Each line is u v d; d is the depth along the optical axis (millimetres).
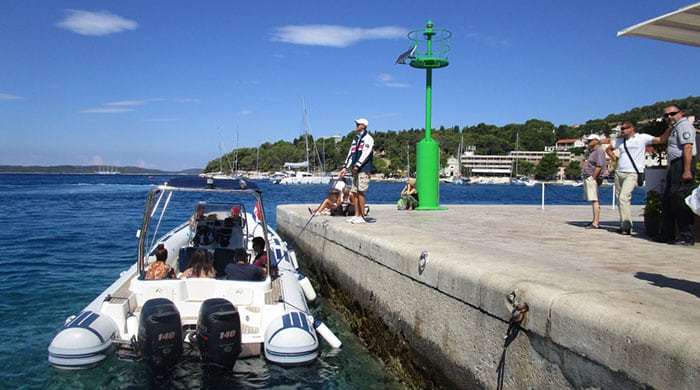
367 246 8125
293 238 15656
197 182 7535
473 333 4992
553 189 101375
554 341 3895
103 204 39188
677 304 3807
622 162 8953
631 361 3236
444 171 175875
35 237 19203
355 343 8156
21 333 8023
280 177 111938
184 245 10469
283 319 6543
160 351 5578
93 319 6090
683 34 7012
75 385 5898
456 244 7176
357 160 10766
